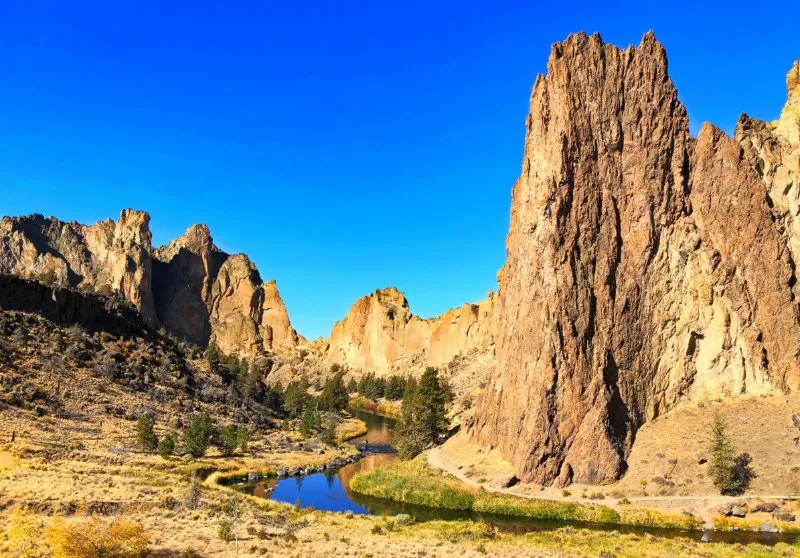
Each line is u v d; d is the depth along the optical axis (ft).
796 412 234.17
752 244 269.64
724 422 238.68
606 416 236.22
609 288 261.44
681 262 269.85
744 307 262.88
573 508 205.57
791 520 187.62
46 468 187.62
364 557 129.59
